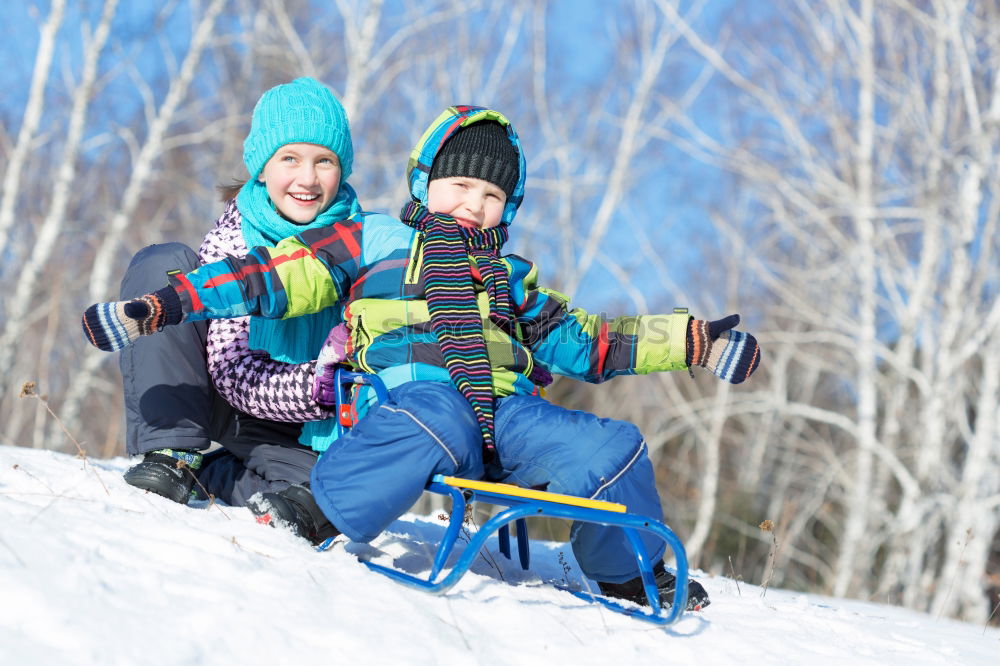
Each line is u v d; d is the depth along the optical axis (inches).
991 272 940.0
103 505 171.0
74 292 1016.9
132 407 198.7
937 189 900.6
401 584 163.9
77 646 118.6
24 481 182.9
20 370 958.4
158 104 1077.1
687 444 1224.8
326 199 215.8
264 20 1072.2
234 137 1073.5
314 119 209.5
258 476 213.9
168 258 204.7
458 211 203.0
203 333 203.3
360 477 167.2
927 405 888.9
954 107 944.9
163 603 134.4
